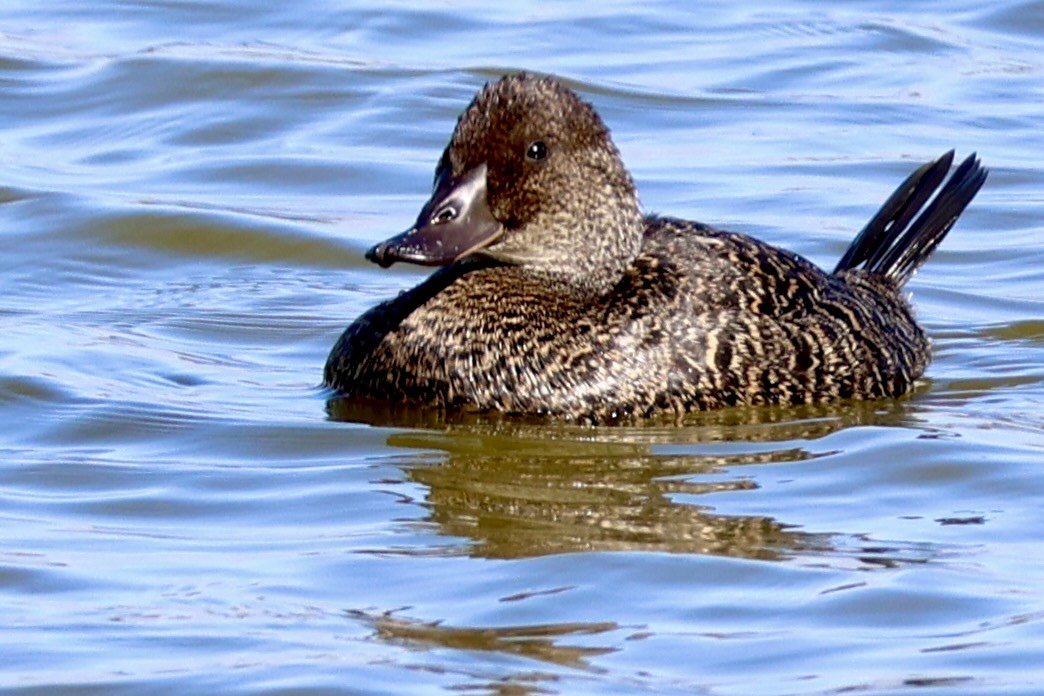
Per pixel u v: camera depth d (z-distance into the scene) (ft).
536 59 74.02
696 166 64.08
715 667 31.27
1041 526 37.32
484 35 76.74
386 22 77.92
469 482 39.93
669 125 68.13
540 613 33.30
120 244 58.13
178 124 68.44
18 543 36.65
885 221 51.57
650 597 33.96
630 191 44.78
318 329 52.13
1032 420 44.01
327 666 31.14
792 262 46.52
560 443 42.32
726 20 78.89
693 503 38.60
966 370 48.47
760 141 66.44
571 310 44.39
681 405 43.86
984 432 42.80
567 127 44.09
